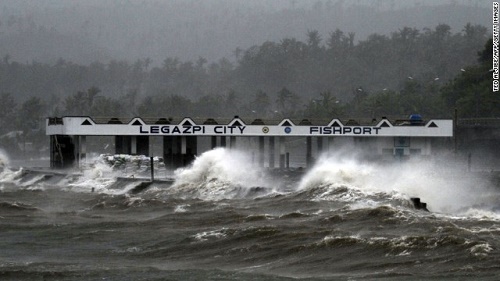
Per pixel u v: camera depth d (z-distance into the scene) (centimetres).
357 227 8600
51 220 10712
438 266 6812
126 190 13950
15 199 13412
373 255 7375
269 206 10850
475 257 6919
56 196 13738
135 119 17238
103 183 15050
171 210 11275
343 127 17625
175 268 7444
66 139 18462
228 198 12206
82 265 7669
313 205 10544
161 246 8506
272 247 7975
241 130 17388
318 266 7206
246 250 7975
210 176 13788
